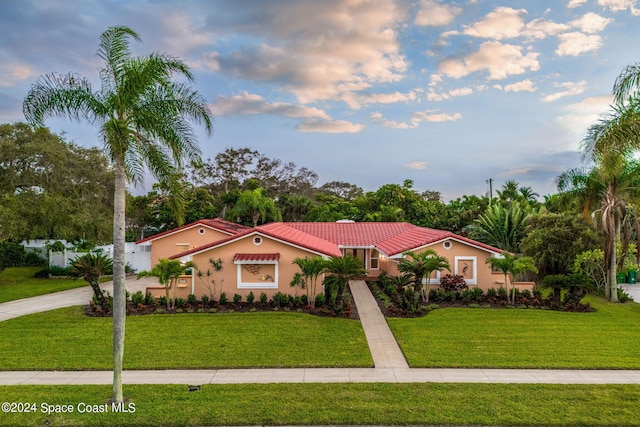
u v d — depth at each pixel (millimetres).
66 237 27266
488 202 43500
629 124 12047
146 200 43438
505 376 11453
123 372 11688
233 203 49500
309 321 16719
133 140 10867
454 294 20516
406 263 18422
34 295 22750
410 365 12227
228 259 19938
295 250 19953
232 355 12922
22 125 26781
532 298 20297
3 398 9953
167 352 13148
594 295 22859
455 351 13430
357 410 9305
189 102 11164
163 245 29156
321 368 12031
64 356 12836
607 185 21859
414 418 8938
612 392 10289
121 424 8781
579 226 23953
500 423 8766
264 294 19031
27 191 26188
